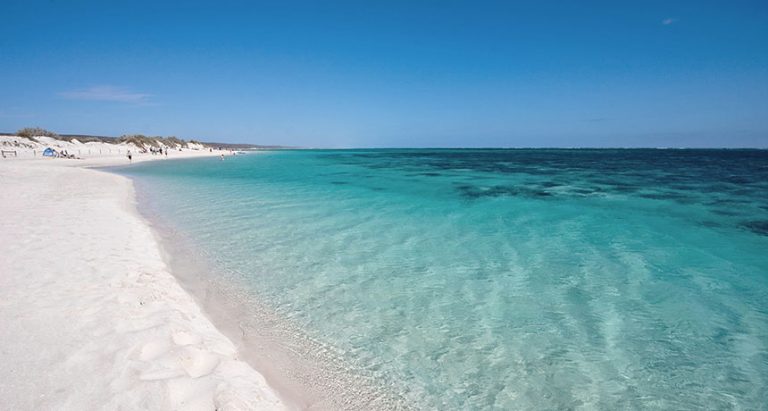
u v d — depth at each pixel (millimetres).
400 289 6074
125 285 5203
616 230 9984
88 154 51344
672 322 4992
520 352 4340
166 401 2885
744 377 3906
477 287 6141
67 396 2844
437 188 19656
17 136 52281
